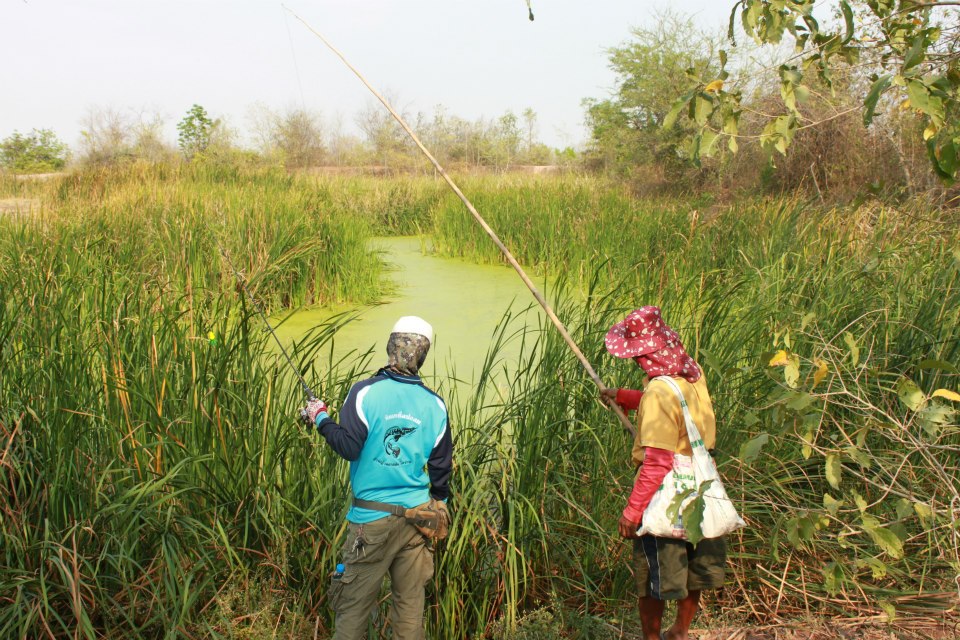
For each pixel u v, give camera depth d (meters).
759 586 3.54
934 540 3.56
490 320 8.62
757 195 11.22
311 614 3.25
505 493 3.49
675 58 16.75
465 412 4.43
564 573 3.63
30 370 3.51
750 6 2.81
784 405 3.03
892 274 5.20
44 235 7.95
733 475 3.76
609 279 8.47
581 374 3.98
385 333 8.16
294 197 13.17
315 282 9.70
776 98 11.32
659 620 3.00
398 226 18.30
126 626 3.12
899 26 2.93
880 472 3.67
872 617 3.31
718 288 4.58
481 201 15.05
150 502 3.29
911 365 4.09
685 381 2.91
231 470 3.42
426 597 3.36
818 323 4.40
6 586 2.83
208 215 10.19
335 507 3.51
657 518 2.81
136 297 4.22
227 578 3.22
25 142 39.00
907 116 9.18
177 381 3.75
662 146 16.50
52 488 3.07
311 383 4.00
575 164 23.39
